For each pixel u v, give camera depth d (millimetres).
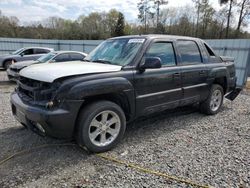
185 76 4418
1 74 12273
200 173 2938
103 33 49625
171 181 2770
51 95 3016
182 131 4352
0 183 2682
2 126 4402
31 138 3869
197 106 5598
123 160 3242
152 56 3920
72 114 3029
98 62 3969
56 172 2922
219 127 4602
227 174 2926
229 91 5941
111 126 3533
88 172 2938
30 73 3336
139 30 46406
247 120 5070
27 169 2975
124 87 3459
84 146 3293
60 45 23156
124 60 3762
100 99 3445
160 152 3492
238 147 3699
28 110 3088
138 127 4516
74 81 3055
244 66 9805
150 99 3879
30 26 45438
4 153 3367
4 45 21562
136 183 2727
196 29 41688
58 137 3117
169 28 43125
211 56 5242
